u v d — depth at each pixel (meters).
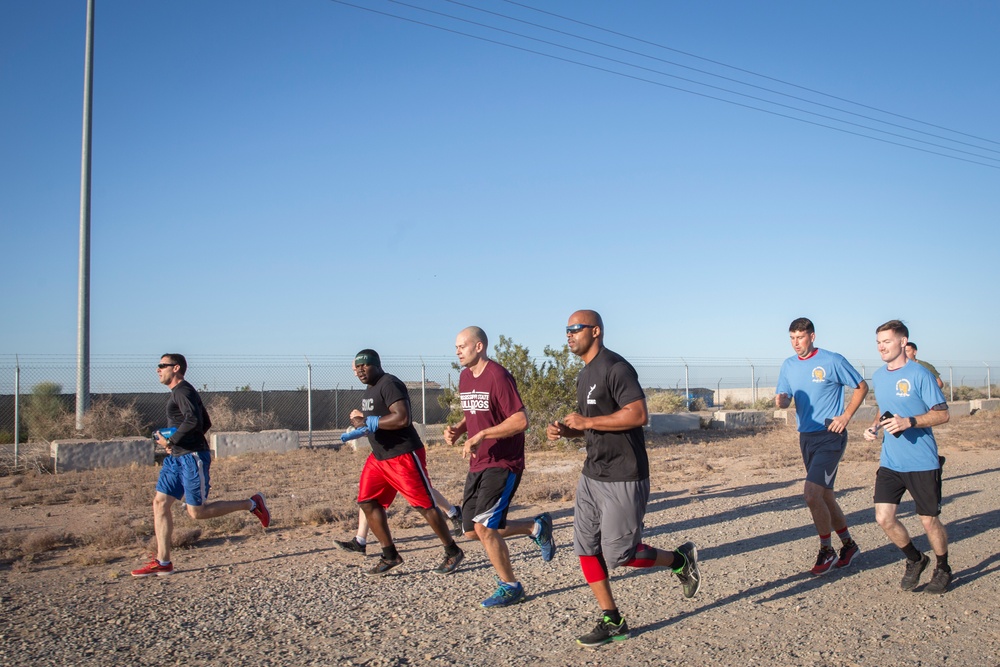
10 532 8.70
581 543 4.76
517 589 5.54
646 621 5.13
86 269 19.08
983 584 5.91
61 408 20.20
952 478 12.17
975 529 8.01
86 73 20.45
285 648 4.68
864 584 5.98
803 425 6.46
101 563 7.04
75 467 15.45
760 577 6.23
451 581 6.26
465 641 4.77
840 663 4.30
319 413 29.27
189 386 6.70
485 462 5.54
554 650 4.59
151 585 6.23
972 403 31.22
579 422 4.59
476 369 5.66
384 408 6.26
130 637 4.91
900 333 5.75
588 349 4.85
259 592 5.97
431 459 16.94
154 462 16.41
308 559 7.15
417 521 9.12
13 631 5.04
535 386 18.69
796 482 12.30
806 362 6.48
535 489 10.95
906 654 4.43
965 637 4.71
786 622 5.05
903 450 5.69
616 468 4.66
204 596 5.87
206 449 6.80
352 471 14.66
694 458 16.27
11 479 14.36
